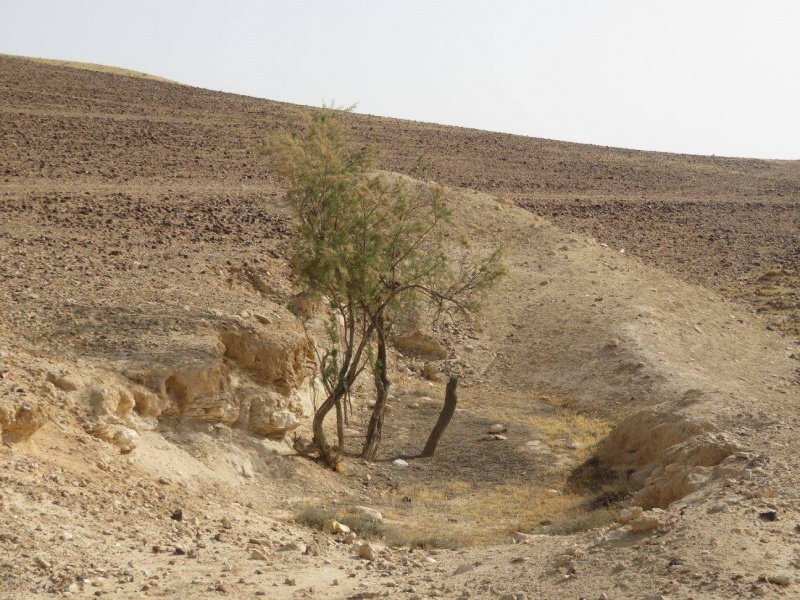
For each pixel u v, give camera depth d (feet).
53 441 37.78
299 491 48.57
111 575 28.25
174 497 38.96
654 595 24.72
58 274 61.36
